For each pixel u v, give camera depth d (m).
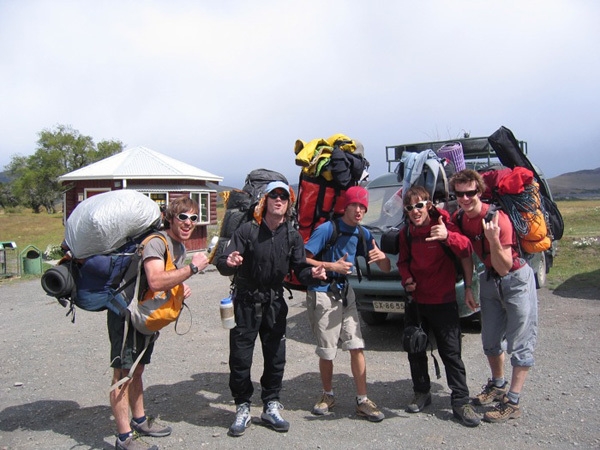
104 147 68.75
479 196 4.21
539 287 9.38
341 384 5.25
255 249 4.03
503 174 4.49
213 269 14.66
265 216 4.13
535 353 5.93
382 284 6.20
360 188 4.35
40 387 5.50
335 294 4.32
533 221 4.15
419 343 4.27
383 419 4.35
